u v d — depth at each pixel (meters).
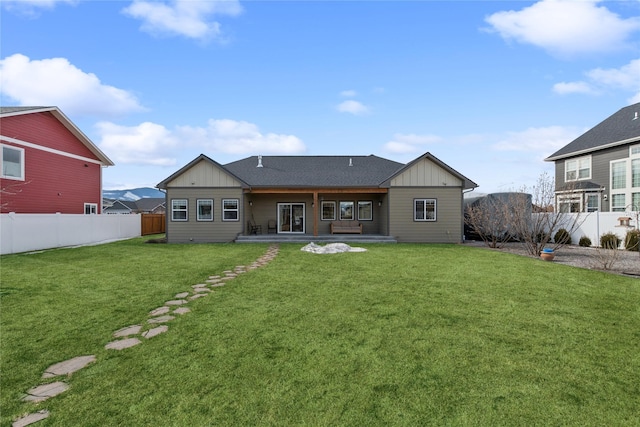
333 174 19.58
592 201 21.22
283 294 6.25
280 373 3.29
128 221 20.81
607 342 4.03
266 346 3.92
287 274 8.16
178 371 3.34
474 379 3.17
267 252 12.66
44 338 4.20
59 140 18.45
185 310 5.30
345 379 3.17
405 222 17.14
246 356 3.66
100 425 2.53
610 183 20.33
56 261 10.43
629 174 19.20
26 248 13.29
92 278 7.77
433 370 3.34
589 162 21.84
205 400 2.84
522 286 6.83
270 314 5.07
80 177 20.06
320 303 5.65
